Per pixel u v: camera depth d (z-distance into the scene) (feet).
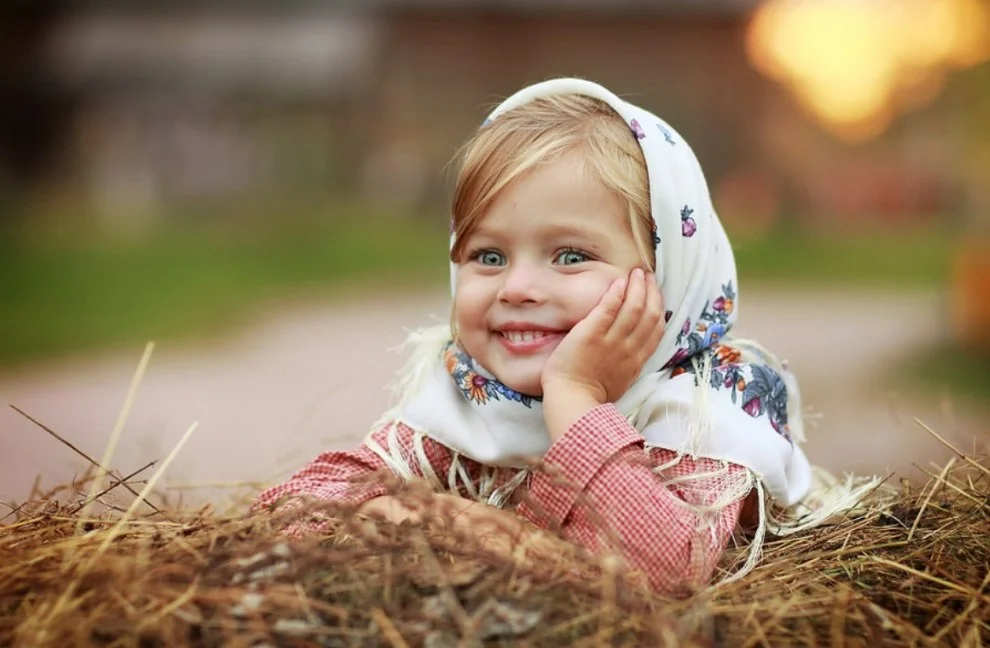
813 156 82.02
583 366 6.98
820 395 25.40
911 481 8.34
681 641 5.13
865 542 6.79
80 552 5.99
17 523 6.70
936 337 32.48
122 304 44.09
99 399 25.88
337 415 22.71
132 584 5.37
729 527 6.73
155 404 25.03
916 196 80.07
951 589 6.05
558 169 7.16
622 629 5.20
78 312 41.75
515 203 7.16
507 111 7.85
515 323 7.20
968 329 31.01
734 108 82.64
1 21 77.00
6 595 5.64
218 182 80.38
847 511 7.37
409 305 44.80
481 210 7.26
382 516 6.31
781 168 81.66
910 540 6.67
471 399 7.59
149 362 31.65
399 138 82.38
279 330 38.19
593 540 6.36
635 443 6.60
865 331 36.37
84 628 5.14
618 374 7.09
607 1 80.79
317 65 80.64
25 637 5.20
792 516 7.59
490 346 7.37
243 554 5.58
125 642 5.08
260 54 80.33
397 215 79.30
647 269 7.34
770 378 7.64
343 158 82.07
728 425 7.16
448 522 5.82
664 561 6.23
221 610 5.23
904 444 18.44
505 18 82.17
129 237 66.74
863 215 80.28
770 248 68.23
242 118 82.12
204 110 81.25
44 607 5.36
